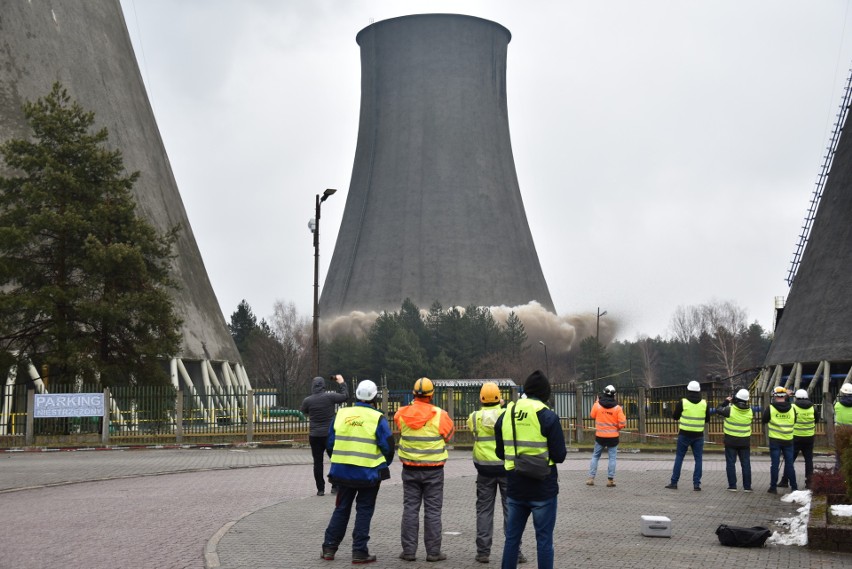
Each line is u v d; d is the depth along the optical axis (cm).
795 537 1123
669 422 3434
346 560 1006
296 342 11556
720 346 12775
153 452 2933
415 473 1024
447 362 9838
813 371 5056
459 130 13450
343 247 13638
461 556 1042
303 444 3206
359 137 14175
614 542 1118
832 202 5184
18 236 3200
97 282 3359
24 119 4525
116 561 980
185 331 4488
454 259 13025
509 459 839
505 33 14150
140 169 4978
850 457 1231
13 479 1936
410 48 13600
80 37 5031
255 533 1175
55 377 3350
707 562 982
